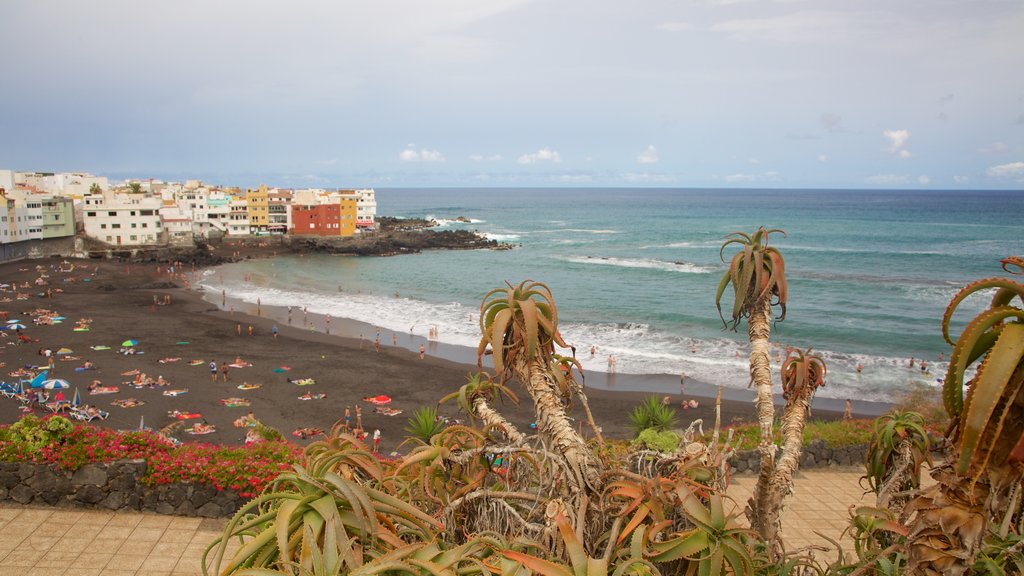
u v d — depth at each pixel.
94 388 39.81
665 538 5.23
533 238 163.50
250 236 133.38
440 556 4.55
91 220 113.56
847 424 18.66
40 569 11.57
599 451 6.36
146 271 96.69
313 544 4.14
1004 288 3.52
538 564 4.35
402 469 6.20
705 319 67.06
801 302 76.38
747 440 16.62
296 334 58.19
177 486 13.73
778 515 6.75
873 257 118.94
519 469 6.36
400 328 62.16
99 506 13.69
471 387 6.56
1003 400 3.38
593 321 66.12
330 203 139.00
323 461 5.28
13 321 57.69
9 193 103.56
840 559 6.90
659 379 45.41
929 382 44.09
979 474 3.43
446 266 111.06
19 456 13.57
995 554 5.10
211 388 41.59
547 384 5.53
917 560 4.02
